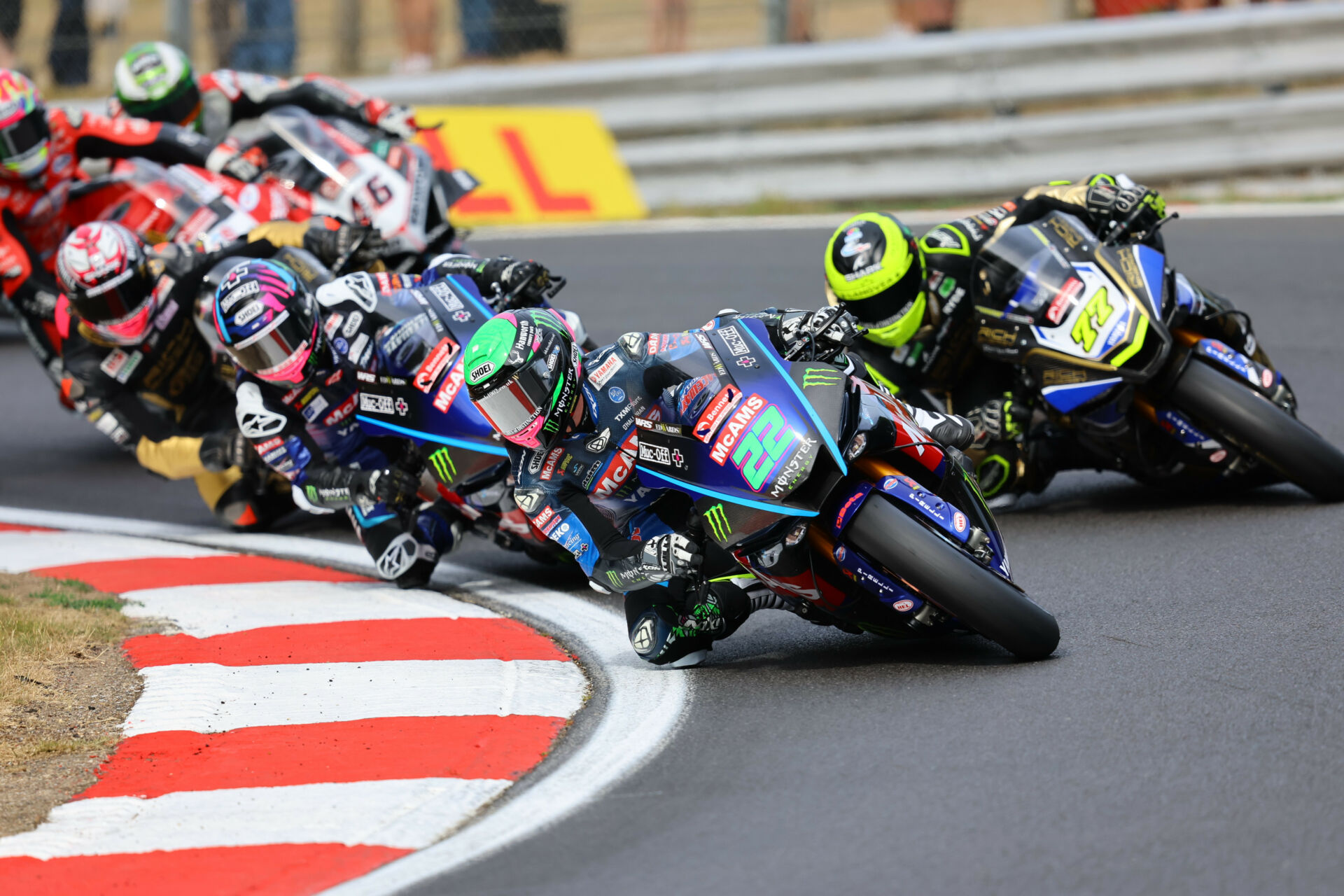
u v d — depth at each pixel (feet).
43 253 87.40
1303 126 141.49
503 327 50.08
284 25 173.88
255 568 74.08
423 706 50.93
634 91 159.12
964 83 149.07
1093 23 145.07
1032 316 66.44
